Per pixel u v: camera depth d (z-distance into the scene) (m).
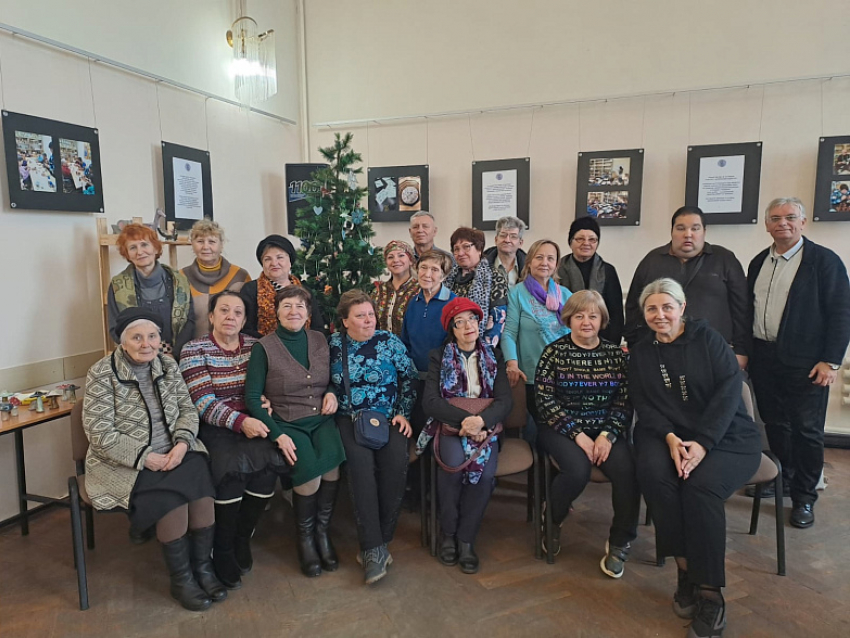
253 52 4.00
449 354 2.54
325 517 2.43
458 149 4.38
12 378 2.73
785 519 2.80
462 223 4.43
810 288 2.75
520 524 2.82
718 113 3.76
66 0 2.91
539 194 4.20
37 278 2.85
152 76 3.41
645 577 2.33
